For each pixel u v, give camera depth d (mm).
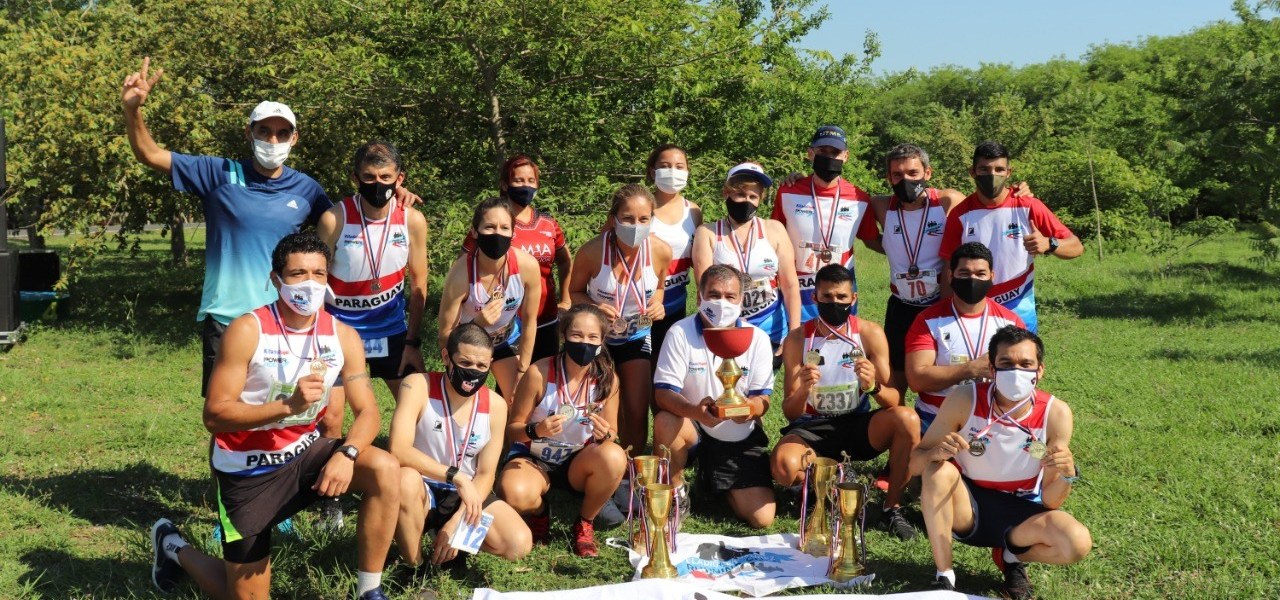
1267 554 5250
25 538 5457
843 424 6082
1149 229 24016
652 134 12109
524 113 11938
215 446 4426
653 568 5090
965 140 27172
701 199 10531
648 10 11133
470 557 5277
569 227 10219
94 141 12086
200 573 4605
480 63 11586
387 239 5762
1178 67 16781
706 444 6086
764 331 6602
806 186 6867
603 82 11844
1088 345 11453
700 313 5867
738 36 11477
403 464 4812
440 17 11039
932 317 5930
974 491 4973
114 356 11344
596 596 4668
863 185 13773
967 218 6465
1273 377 9484
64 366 10656
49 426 7992
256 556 4391
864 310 14297
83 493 6270
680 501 5887
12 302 11789
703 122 12781
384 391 9391
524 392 5566
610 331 6352
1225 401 8484
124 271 20312
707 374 5895
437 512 5086
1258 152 15344
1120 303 14828
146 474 6711
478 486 5035
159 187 13312
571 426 5535
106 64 13133
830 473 5477
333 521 5625
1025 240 6219
